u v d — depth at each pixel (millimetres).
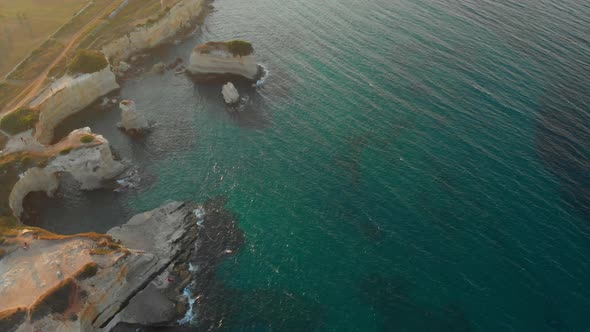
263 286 49156
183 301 47188
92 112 73938
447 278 49562
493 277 49594
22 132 61406
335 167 64250
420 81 81125
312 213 57531
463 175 62031
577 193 59656
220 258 52031
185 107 76062
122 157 65750
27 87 72062
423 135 69188
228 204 58906
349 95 78250
